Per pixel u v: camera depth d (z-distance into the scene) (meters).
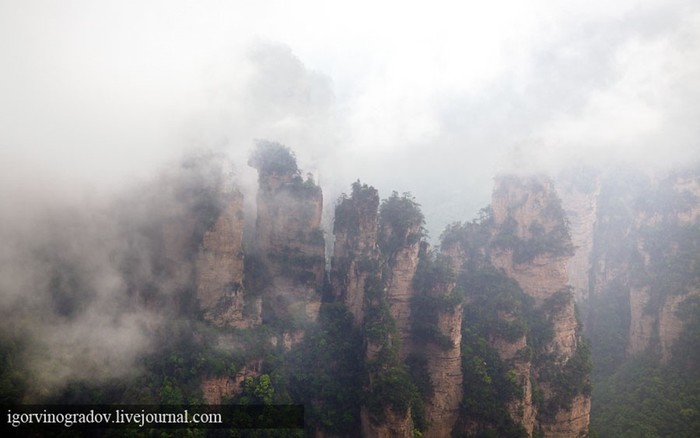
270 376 56.81
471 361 64.06
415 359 64.19
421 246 69.81
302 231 65.44
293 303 63.38
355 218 65.38
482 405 61.41
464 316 71.06
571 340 71.56
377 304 61.12
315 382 58.88
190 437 48.66
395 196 70.56
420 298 65.25
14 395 46.75
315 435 57.12
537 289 72.69
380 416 53.53
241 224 59.12
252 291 63.00
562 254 72.19
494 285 73.19
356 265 64.06
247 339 57.06
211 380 53.09
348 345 61.78
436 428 61.16
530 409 64.06
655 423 76.69
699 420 74.00
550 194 75.25
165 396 50.75
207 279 57.12
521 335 65.38
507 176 77.38
